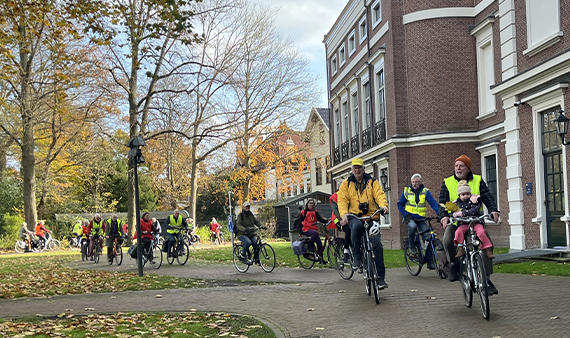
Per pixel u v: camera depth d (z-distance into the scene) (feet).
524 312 21.24
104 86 103.50
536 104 47.16
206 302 28.99
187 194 176.76
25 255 100.07
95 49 93.97
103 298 32.30
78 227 126.11
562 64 42.83
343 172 101.96
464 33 67.92
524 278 32.14
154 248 56.95
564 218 43.01
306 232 47.55
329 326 21.08
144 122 104.12
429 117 68.49
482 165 65.62
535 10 47.32
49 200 157.69
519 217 49.34
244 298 29.50
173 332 21.02
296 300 27.99
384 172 78.07
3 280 46.57
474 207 22.58
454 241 22.86
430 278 34.60
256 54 127.65
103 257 80.64
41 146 142.72
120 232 66.03
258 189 159.53
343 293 29.66
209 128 108.37
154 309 27.43
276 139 146.00
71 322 23.80
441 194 24.29
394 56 71.41
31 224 114.62
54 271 55.52
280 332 20.47
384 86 75.41
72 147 131.85
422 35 69.05
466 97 67.62
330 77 109.91
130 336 20.57
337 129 106.83
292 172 160.25
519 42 49.80
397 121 70.79
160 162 167.32
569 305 22.17
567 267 35.40
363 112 87.20
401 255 56.08
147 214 58.29
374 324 20.89
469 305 22.85
